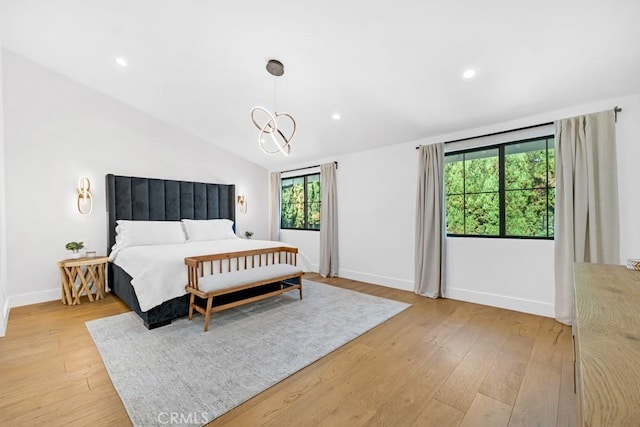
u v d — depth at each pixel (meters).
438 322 2.83
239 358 2.12
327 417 1.53
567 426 1.46
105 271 3.80
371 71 2.68
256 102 3.57
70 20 2.64
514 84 2.55
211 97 3.64
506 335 2.53
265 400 1.66
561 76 2.38
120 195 3.93
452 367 2.02
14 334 2.51
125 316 2.95
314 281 4.55
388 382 1.84
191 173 4.82
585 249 2.66
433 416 1.54
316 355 2.17
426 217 3.69
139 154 4.23
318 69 2.77
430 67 2.49
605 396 0.43
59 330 2.60
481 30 2.05
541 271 3.00
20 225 3.29
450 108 3.05
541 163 3.07
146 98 3.87
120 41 2.83
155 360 2.08
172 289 2.73
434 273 3.63
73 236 3.65
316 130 4.05
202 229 4.48
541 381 1.84
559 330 2.62
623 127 2.54
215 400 1.65
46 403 1.62
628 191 2.51
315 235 5.34
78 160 3.69
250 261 3.52
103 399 1.66
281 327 2.69
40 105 3.41
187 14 2.36
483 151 3.46
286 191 5.99
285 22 2.27
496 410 1.58
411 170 3.97
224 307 2.75
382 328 2.69
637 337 0.65
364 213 4.51
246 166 5.66
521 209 3.20
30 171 3.36
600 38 1.96
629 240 2.50
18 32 2.84
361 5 2.01
